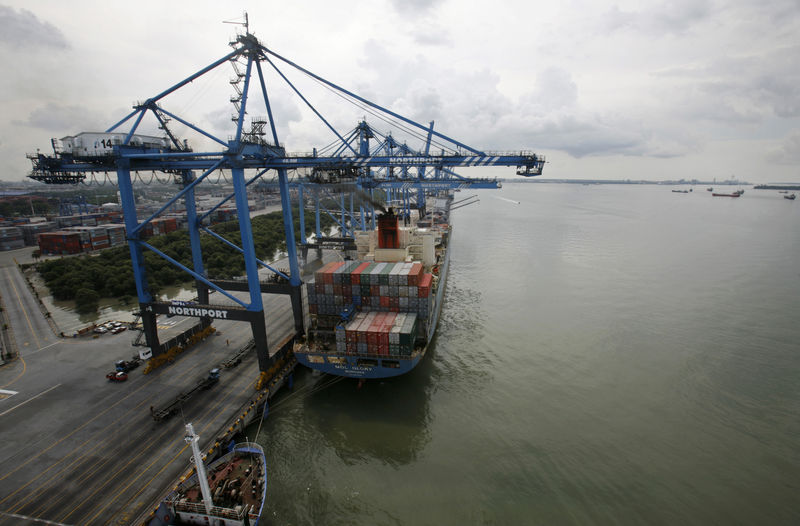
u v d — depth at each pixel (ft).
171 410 97.50
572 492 81.56
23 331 155.74
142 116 118.83
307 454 92.17
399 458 90.99
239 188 107.24
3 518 69.00
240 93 121.60
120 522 68.49
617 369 128.06
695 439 96.48
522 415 105.60
